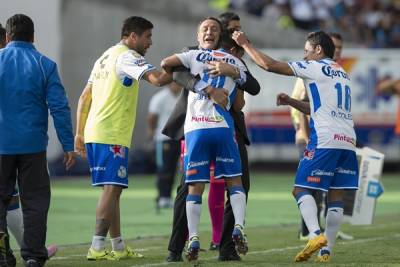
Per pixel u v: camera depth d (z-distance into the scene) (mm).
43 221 25094
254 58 26578
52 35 83250
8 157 25031
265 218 47312
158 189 52469
